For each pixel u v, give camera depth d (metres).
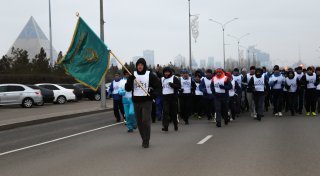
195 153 9.55
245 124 15.47
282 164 8.16
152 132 13.61
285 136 12.01
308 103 18.41
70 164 8.69
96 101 36.66
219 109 14.88
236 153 9.42
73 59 12.77
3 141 13.30
